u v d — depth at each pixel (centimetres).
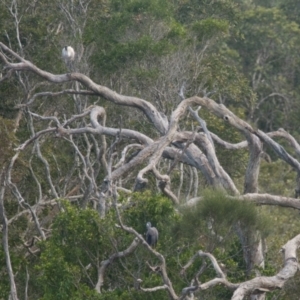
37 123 9300
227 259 5853
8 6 9831
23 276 6588
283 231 8956
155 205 5622
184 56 9919
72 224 5706
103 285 5741
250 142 6856
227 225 4972
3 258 6569
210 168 6844
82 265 5716
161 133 7231
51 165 8881
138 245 5372
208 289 5500
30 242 7306
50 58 9625
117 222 5672
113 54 9838
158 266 5125
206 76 10144
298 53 14925
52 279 5662
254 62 14950
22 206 7562
